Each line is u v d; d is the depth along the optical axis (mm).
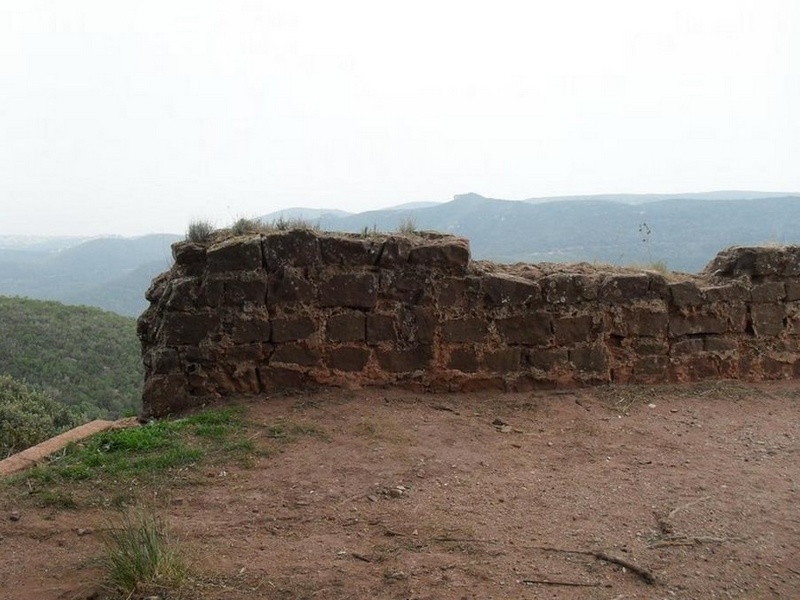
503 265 6820
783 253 7105
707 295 6781
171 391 5496
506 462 4594
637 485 4258
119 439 4668
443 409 5605
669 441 5141
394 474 4273
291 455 4516
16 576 2928
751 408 6078
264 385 5609
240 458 4414
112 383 21812
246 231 6059
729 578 3154
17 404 13547
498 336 6109
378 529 3518
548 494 4074
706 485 4281
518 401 5887
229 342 5527
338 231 6203
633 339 6559
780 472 4555
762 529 3672
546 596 2914
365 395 5688
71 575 2939
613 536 3525
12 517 3500
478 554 3268
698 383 6688
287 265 5629
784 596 3037
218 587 2848
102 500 3762
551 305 6258
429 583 2965
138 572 2807
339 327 5742
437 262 5957
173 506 3719
